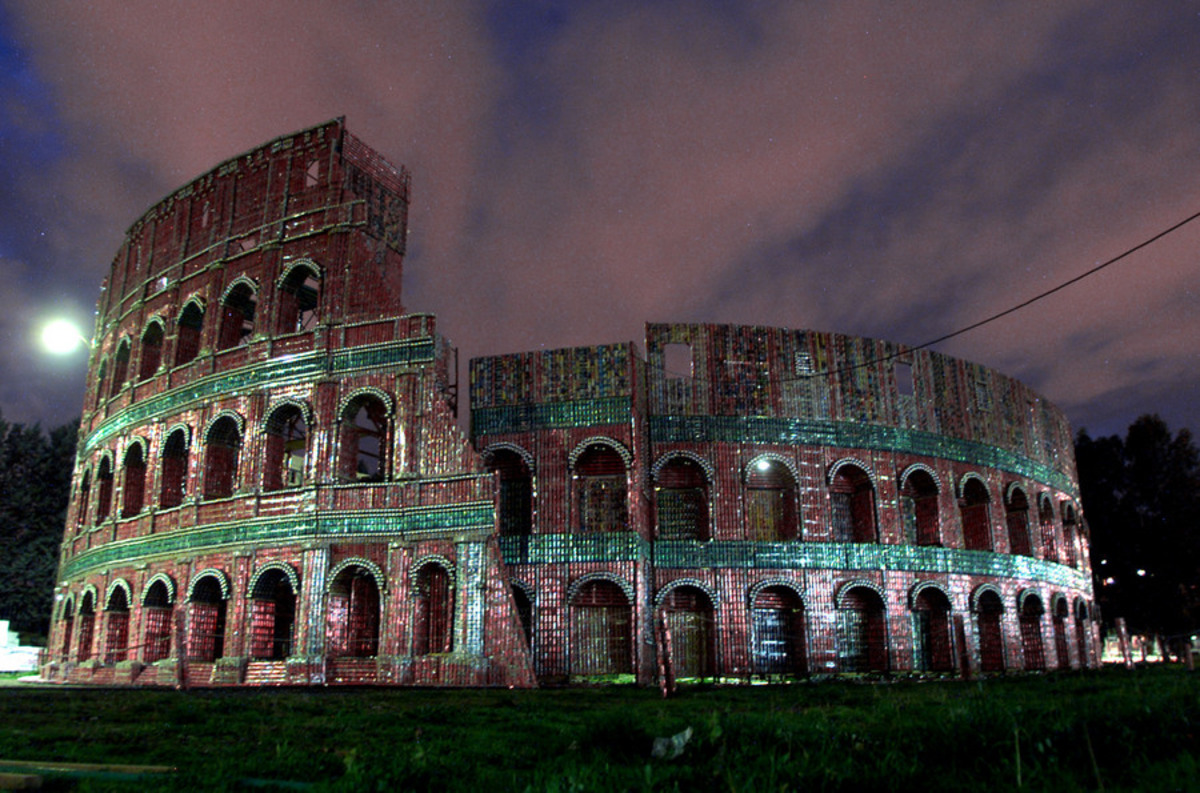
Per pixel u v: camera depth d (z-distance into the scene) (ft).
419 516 93.04
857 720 32.73
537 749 28.68
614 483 104.12
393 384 98.27
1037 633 124.57
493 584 88.12
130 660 106.83
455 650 87.51
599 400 103.91
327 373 100.99
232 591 98.43
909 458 113.91
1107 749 20.74
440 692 73.51
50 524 192.85
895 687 69.26
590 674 96.12
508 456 106.73
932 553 111.55
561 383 105.70
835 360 112.98
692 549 103.09
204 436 107.96
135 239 135.54
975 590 114.32
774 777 18.30
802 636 102.68
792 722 29.96
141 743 32.50
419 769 22.20
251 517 99.71
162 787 21.66
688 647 101.81
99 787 21.97
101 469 128.06
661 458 105.81
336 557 94.68
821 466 108.68
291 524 97.19
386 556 93.25
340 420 99.14
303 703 55.11
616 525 102.63
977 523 122.11
